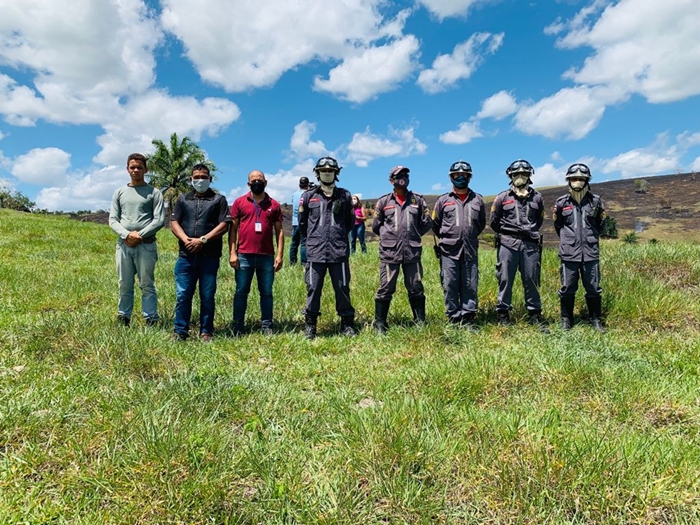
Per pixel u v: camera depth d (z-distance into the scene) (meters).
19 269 8.73
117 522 2.10
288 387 3.69
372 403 3.54
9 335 4.47
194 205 5.32
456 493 2.34
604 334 5.17
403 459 2.46
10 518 2.11
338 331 5.77
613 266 7.02
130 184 5.52
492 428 2.80
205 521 2.14
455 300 5.64
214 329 5.65
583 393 3.55
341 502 2.22
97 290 7.29
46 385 3.46
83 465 2.47
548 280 7.14
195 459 2.46
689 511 2.18
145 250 5.42
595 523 2.13
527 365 3.98
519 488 2.26
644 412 3.20
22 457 2.53
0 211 23.12
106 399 3.22
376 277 8.49
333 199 5.48
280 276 8.55
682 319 5.36
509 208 5.62
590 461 2.38
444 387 3.60
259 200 5.58
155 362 4.06
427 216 5.71
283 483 2.37
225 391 3.38
